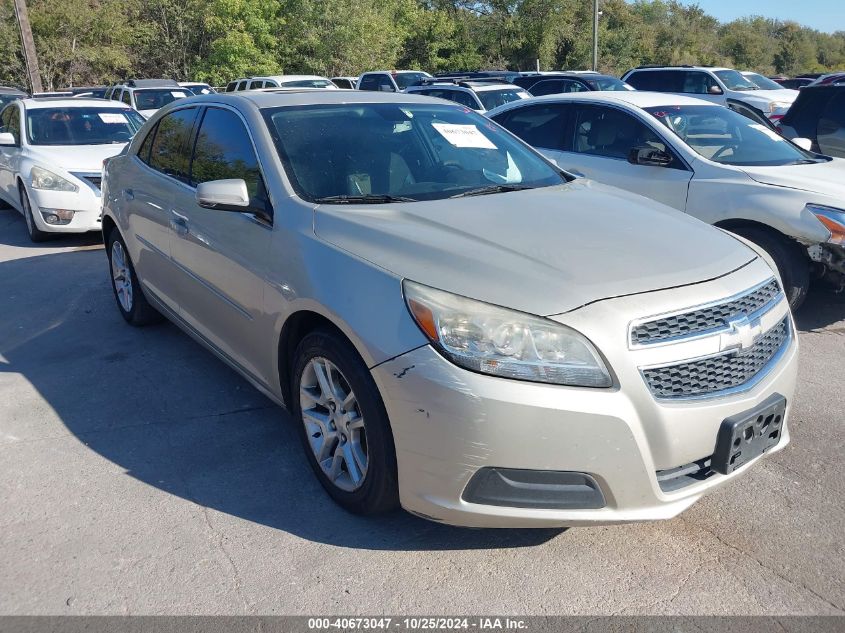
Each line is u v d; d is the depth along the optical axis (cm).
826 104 888
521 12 4106
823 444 394
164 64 3647
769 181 570
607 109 690
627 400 265
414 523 325
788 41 7738
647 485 271
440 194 378
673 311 275
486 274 283
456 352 267
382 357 281
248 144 397
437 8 4231
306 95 440
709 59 6216
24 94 2209
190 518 329
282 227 348
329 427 331
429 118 443
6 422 423
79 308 631
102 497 345
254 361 382
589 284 279
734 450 282
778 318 317
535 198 374
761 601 277
